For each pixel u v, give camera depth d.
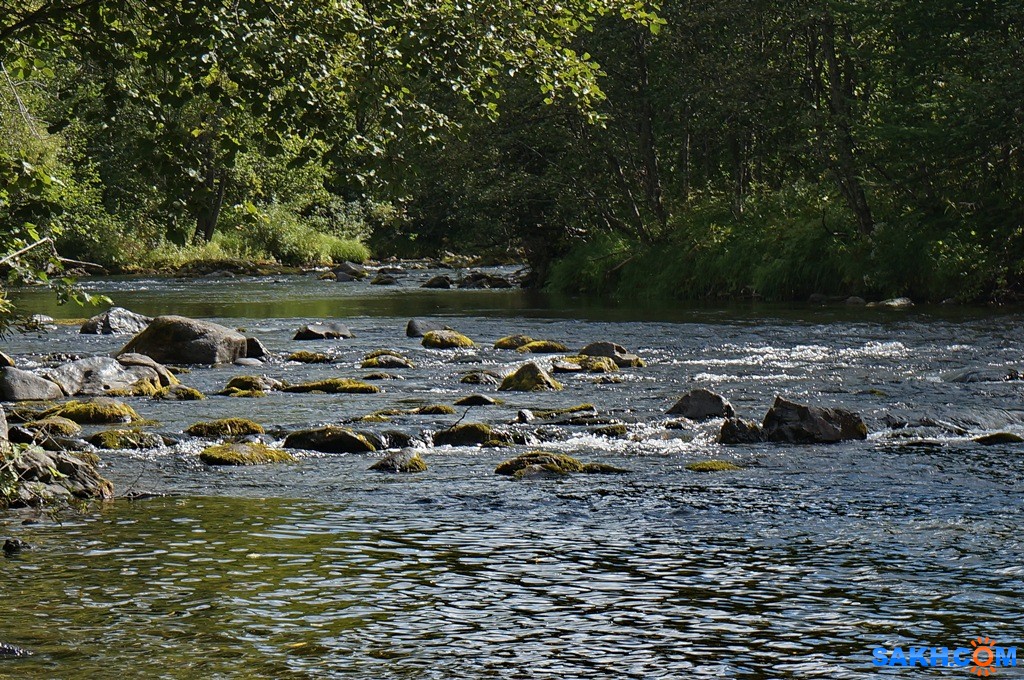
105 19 10.90
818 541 9.72
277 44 10.43
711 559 9.18
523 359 24.94
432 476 12.55
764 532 10.05
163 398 19.03
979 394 18.75
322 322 32.91
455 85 11.56
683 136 49.34
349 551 9.38
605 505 11.10
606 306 39.66
